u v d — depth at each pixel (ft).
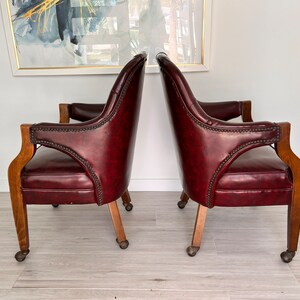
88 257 4.67
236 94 6.26
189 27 5.82
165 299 3.83
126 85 4.03
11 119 6.59
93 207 6.33
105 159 4.28
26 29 5.89
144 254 4.72
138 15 5.77
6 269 4.42
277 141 3.93
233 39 5.92
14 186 4.32
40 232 5.38
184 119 4.00
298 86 6.17
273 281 4.09
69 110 5.73
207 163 4.09
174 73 3.85
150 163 6.82
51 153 4.84
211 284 4.06
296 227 4.29
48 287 4.05
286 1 5.67
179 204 6.16
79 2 5.70
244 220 5.65
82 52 6.00
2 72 6.26
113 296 3.89
